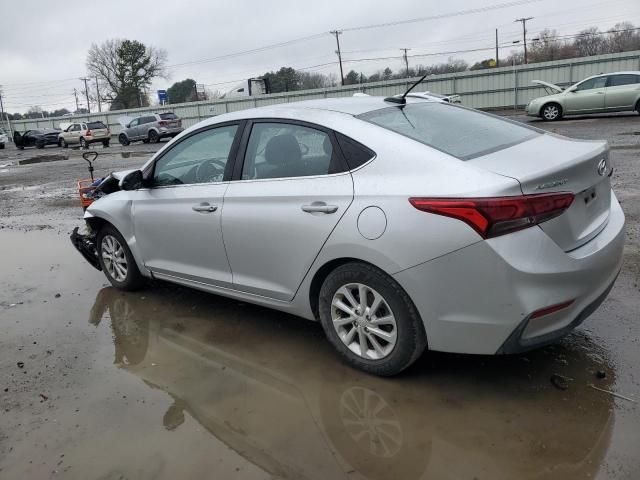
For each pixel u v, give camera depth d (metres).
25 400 3.27
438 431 2.72
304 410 2.98
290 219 3.29
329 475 2.47
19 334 4.27
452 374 3.21
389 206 2.86
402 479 2.41
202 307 4.56
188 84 83.56
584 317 2.87
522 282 2.61
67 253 6.63
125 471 2.58
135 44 74.62
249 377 3.38
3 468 2.67
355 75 66.12
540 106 19.97
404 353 3.02
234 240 3.67
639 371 3.10
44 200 11.23
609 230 3.07
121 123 32.78
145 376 3.48
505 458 2.49
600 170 3.00
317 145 3.28
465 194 2.64
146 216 4.38
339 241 3.05
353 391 3.13
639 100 18.50
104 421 3.00
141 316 4.47
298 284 3.41
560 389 2.99
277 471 2.52
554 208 2.65
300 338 3.86
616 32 62.50
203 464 2.59
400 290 2.93
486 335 2.75
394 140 3.02
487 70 31.75
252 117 3.70
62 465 2.66
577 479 2.33
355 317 3.19
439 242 2.71
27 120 56.69
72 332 4.25
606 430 2.63
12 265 6.25
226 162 3.78
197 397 3.19
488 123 3.61
